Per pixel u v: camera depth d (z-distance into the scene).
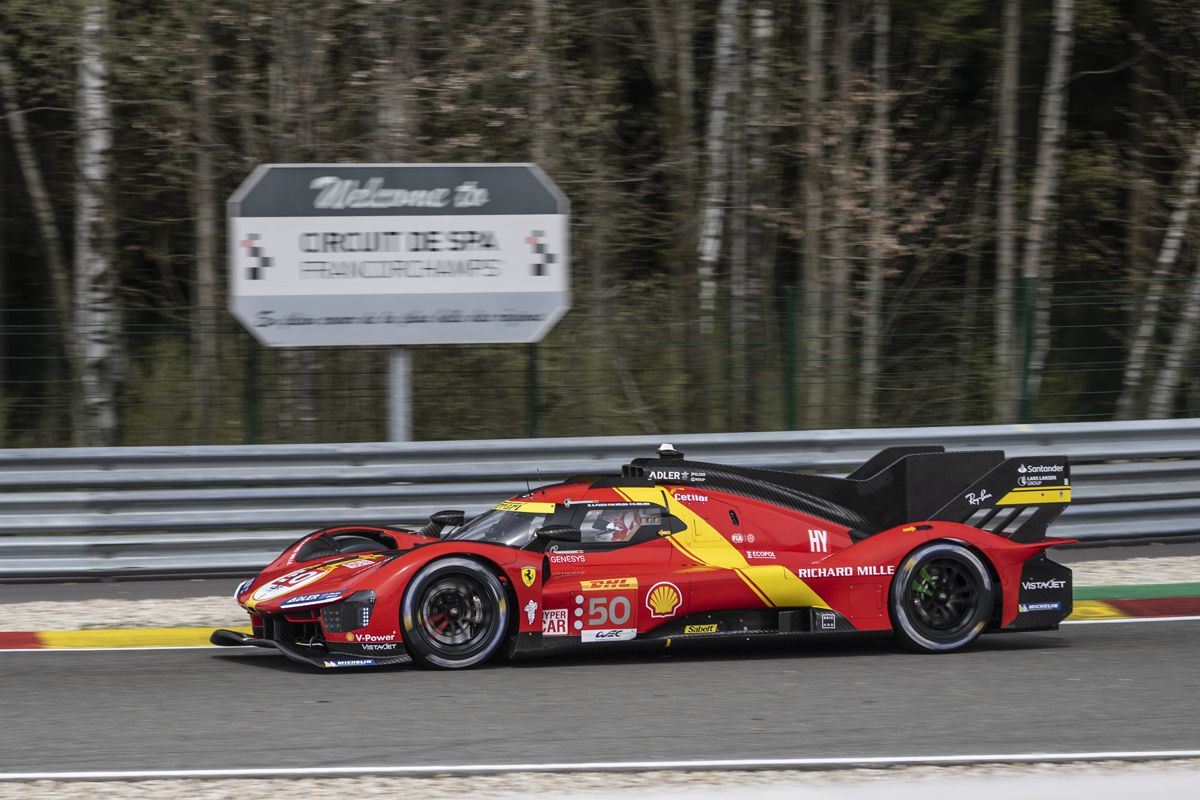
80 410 43.53
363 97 47.28
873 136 60.16
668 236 58.53
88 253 49.97
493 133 50.31
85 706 21.88
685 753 18.66
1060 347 46.56
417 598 24.52
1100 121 76.38
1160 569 35.47
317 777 17.31
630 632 25.28
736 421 42.66
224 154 50.09
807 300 52.75
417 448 35.94
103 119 49.69
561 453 36.69
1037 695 22.45
